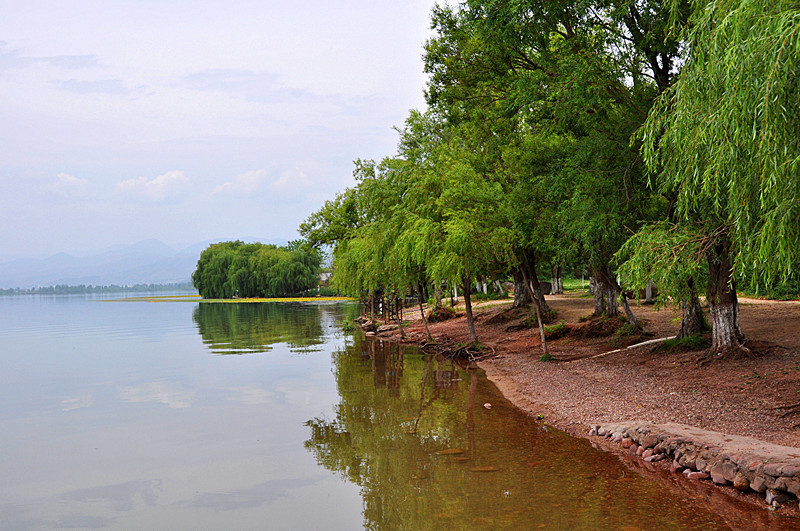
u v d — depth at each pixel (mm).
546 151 19859
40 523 7742
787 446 8391
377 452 10492
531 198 20312
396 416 13547
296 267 120250
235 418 14062
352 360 24906
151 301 157875
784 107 6477
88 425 13812
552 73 16828
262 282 122375
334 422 13250
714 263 15039
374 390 17297
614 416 11617
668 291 13305
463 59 21594
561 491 7969
